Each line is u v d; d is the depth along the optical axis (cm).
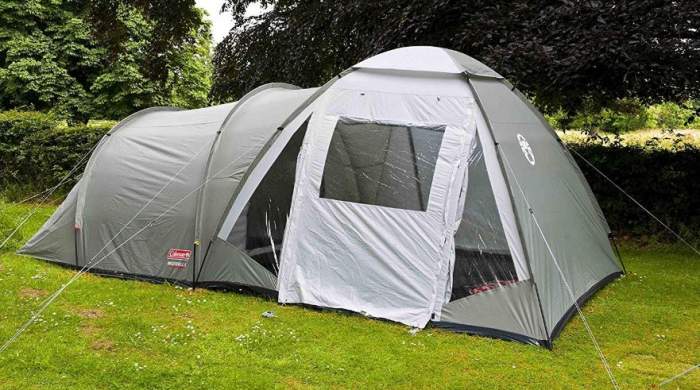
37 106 1625
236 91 1171
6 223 758
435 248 483
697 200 839
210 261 564
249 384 381
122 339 442
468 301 477
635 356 450
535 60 700
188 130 622
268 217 544
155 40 1230
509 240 472
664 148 888
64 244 628
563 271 518
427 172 492
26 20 1593
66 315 482
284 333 461
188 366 403
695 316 545
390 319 487
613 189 891
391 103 518
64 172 1078
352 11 897
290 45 1048
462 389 384
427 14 796
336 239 512
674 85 738
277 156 546
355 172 512
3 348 415
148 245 591
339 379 393
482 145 491
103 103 1641
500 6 798
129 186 607
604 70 738
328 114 531
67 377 382
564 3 724
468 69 529
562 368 419
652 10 692
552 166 584
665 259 763
